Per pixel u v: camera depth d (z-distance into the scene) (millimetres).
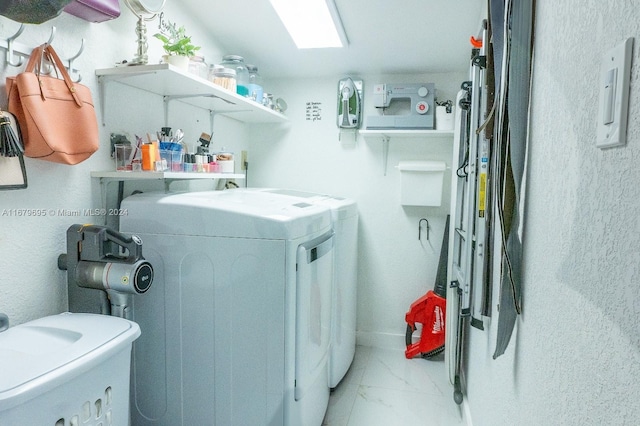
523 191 1067
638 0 511
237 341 1544
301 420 1626
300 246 1568
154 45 1898
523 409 1007
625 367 525
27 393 851
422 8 2098
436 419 2162
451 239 2436
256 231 1502
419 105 2783
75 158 1334
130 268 1328
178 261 1565
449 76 2938
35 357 976
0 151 1120
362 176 3064
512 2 1018
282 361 1516
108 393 1098
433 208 2990
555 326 792
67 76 1304
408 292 3070
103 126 1605
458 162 2252
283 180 3172
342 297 2389
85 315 1283
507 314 1088
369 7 2100
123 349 1147
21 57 1257
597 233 618
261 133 3172
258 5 2131
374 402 2320
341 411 2223
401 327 3102
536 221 943
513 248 1049
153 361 1611
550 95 878
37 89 1208
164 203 1566
